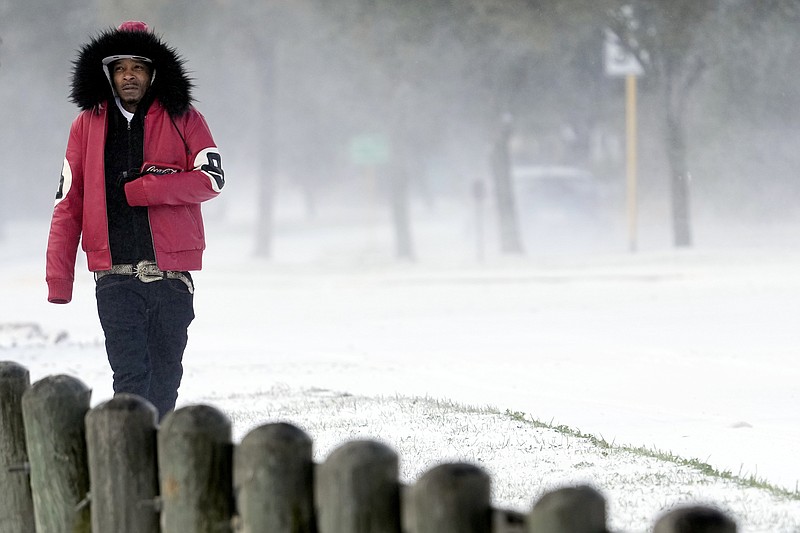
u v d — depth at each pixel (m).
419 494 10.70
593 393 34.66
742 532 17.05
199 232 23.91
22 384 15.48
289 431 12.27
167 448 13.08
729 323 55.19
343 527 11.52
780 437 26.84
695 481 20.70
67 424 14.48
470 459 23.08
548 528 9.83
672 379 37.53
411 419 27.48
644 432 27.66
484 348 47.91
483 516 10.59
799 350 44.56
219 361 44.88
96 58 23.33
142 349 23.34
